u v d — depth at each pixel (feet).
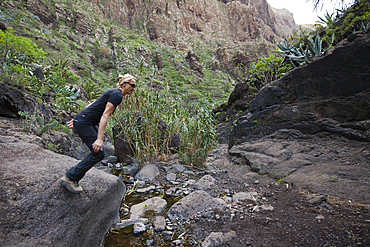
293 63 27.17
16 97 14.12
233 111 36.32
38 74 24.79
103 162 17.85
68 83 44.01
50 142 15.05
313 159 13.24
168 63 215.31
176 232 7.50
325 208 8.10
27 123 13.62
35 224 4.84
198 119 17.19
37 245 4.50
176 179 14.17
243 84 35.60
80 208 6.21
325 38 23.09
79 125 5.75
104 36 201.98
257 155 15.83
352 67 14.98
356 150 12.80
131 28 323.78
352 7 21.18
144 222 8.27
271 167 13.88
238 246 6.23
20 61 20.04
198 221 8.16
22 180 5.58
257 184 12.28
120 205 9.82
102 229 7.23
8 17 84.12
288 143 16.29
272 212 8.32
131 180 13.62
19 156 6.74
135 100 16.06
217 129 37.22
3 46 17.95
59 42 120.47
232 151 19.62
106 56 174.50
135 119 16.14
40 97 19.29
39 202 5.29
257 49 260.42
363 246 5.44
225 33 409.08
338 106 15.39
